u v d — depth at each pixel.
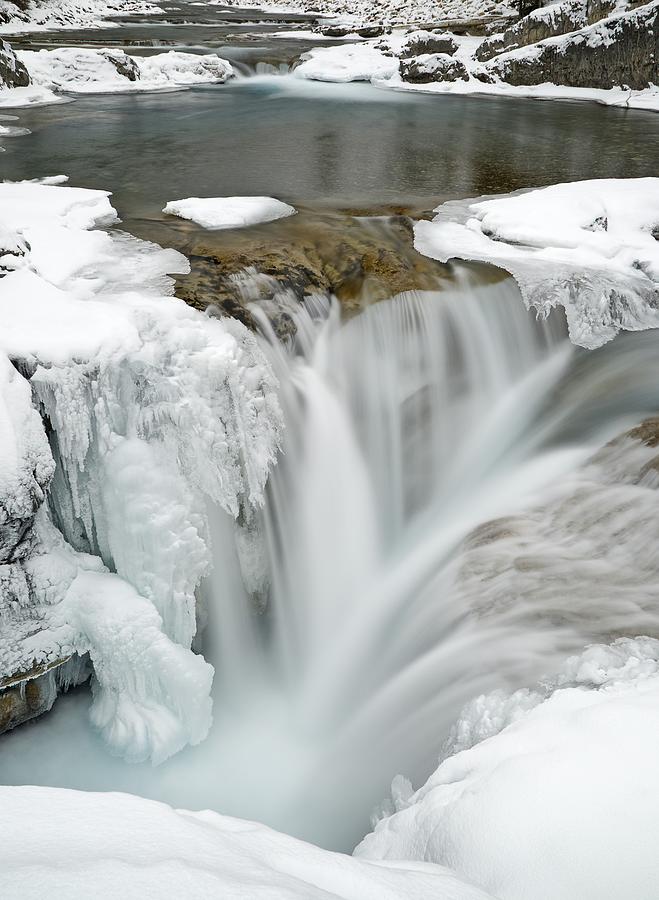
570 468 5.66
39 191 8.12
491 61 19.84
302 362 6.05
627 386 6.19
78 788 4.42
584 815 2.28
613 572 4.61
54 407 4.35
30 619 4.29
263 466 5.21
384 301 6.46
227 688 5.36
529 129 13.99
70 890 1.46
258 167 10.44
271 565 5.53
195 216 7.61
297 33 28.83
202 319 5.22
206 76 19.30
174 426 4.74
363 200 8.82
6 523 4.03
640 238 7.56
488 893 2.00
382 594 5.73
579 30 19.11
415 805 2.86
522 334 6.72
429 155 11.50
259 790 4.65
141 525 4.55
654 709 2.63
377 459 6.40
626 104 16.94
